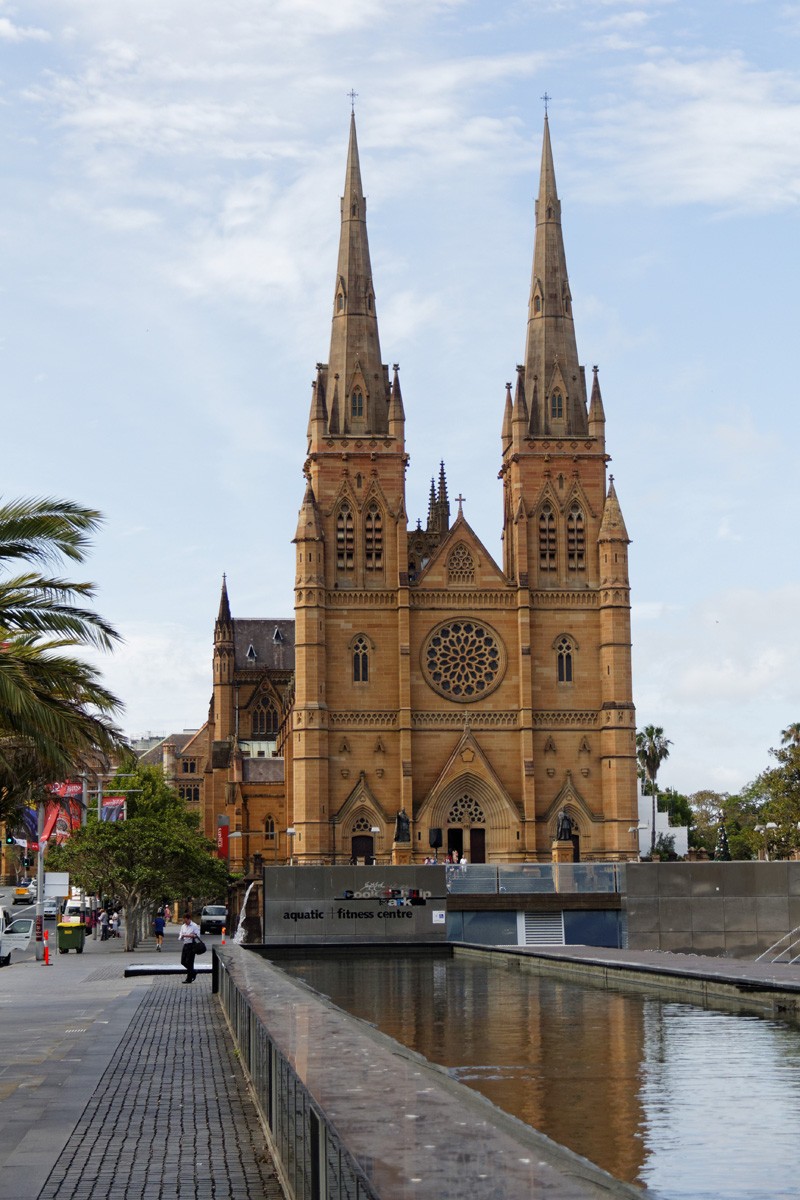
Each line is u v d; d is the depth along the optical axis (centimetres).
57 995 5356
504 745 13900
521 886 10056
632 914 9456
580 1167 1115
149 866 10538
